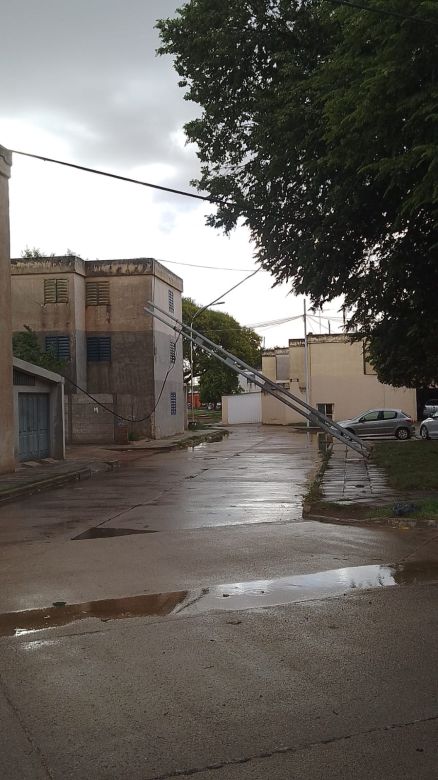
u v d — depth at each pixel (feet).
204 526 35.40
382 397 157.79
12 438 62.13
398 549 28.96
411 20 31.45
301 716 13.34
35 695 14.55
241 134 55.21
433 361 64.80
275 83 50.83
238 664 16.15
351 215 47.96
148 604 21.52
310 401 160.76
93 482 58.49
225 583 23.86
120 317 111.75
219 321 213.05
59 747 12.25
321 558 27.48
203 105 54.80
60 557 28.58
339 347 159.12
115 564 27.04
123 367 111.65
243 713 13.51
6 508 44.34
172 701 14.12
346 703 13.89
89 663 16.42
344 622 19.24
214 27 50.98
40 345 108.06
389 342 60.39
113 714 13.55
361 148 38.45
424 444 80.89
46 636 18.56
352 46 37.09
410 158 34.17
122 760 11.77
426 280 49.85
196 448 99.40
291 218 53.36
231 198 55.01
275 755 11.89
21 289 108.88
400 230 45.03
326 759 11.74
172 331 124.36
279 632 18.45
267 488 51.93
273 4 49.55
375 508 37.99
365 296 54.54
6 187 61.21
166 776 11.28
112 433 104.88
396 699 14.06
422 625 18.85
